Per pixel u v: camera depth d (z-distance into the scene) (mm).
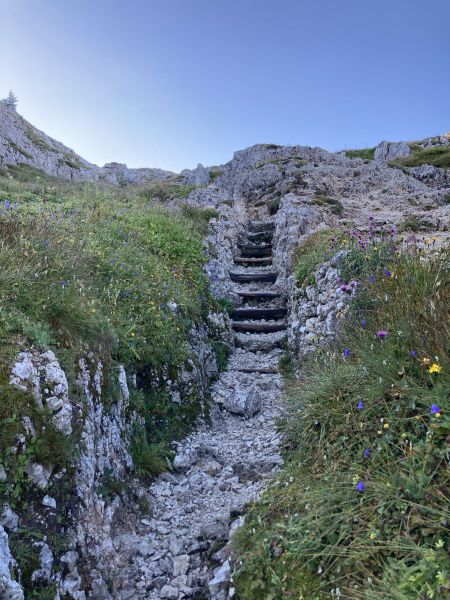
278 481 4352
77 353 4668
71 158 46250
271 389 8070
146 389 6246
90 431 4281
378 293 5480
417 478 3000
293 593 2965
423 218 13602
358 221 14492
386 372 4020
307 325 8008
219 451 6125
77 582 3334
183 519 4672
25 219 7137
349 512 3070
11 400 3547
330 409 4426
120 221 11336
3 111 46594
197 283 10164
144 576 3848
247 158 29172
